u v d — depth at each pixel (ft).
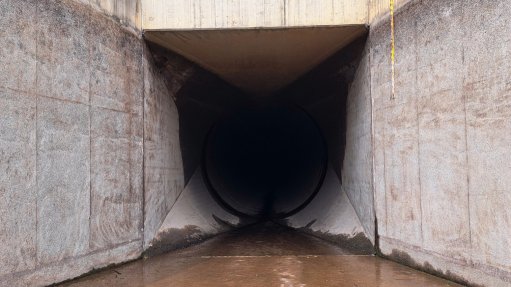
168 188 34.55
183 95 37.37
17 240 19.33
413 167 24.06
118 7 27.73
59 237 21.95
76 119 23.41
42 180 20.89
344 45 32.81
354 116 32.96
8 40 19.21
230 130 51.44
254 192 57.36
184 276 23.97
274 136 58.34
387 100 27.02
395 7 25.93
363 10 29.81
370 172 29.50
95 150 24.98
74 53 23.39
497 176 17.80
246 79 40.22
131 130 28.78
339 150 37.40
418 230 23.66
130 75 28.89
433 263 22.41
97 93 25.31
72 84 23.18
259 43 32.55
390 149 26.66
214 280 23.03
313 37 31.63
